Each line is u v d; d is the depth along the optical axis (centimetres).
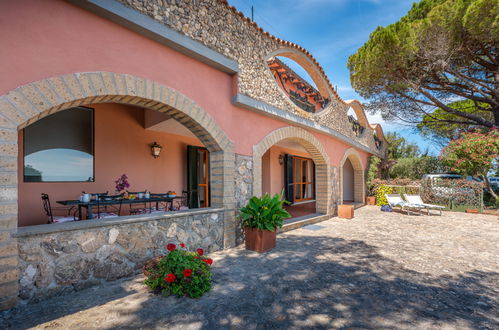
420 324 265
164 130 747
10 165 265
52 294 295
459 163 1116
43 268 288
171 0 403
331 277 386
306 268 421
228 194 516
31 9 284
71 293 309
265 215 499
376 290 344
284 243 575
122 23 354
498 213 1031
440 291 344
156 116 661
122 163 668
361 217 972
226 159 514
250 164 582
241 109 562
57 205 556
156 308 286
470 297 328
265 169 1159
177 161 806
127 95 361
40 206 534
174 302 300
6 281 261
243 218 507
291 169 1272
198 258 350
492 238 639
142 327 250
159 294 317
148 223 385
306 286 353
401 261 462
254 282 363
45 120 553
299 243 577
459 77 1121
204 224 470
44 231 286
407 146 2186
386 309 295
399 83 1195
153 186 735
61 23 305
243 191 559
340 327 257
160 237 399
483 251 528
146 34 382
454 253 513
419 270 420
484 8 887
